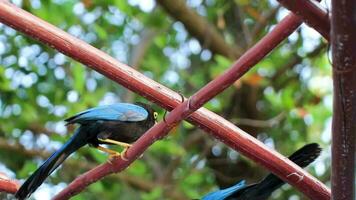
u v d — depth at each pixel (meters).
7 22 4.60
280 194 16.30
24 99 14.74
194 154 16.48
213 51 14.75
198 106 4.79
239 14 15.86
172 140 14.99
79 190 5.71
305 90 15.75
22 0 13.50
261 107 16.34
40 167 6.48
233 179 15.93
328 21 3.89
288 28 4.38
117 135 7.16
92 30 15.51
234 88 15.04
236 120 14.75
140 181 14.92
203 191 15.71
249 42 15.05
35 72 14.96
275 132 16.50
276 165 5.14
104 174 5.52
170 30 17.30
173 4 13.86
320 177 15.03
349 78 3.88
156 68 16.19
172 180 15.49
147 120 7.39
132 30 16.73
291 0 3.87
